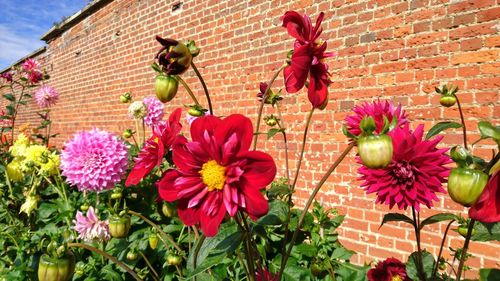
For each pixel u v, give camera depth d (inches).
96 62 284.8
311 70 37.3
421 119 113.6
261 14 158.7
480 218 25.4
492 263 100.9
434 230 110.3
